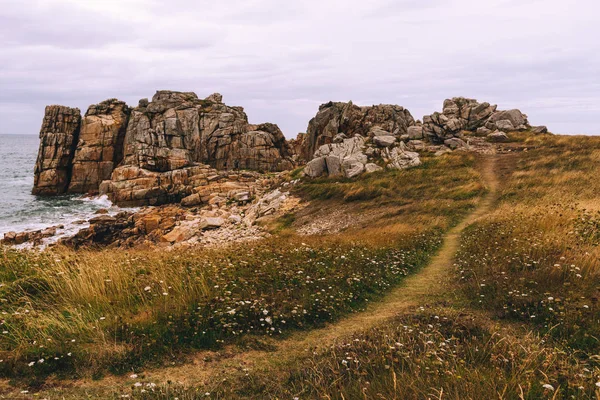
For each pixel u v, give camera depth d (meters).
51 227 42.00
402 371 5.42
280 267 11.23
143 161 65.38
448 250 17.53
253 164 73.62
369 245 16.38
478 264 11.77
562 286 8.51
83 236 39.22
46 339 6.63
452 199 31.20
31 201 62.78
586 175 29.91
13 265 10.22
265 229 34.91
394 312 9.11
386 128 57.50
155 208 55.50
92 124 70.88
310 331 8.13
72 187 69.50
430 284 11.64
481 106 59.38
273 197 44.09
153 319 7.61
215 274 9.83
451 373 5.01
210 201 52.34
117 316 7.73
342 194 38.41
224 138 73.69
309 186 43.56
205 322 7.65
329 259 12.87
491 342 6.43
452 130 50.41
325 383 5.48
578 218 14.01
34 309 7.87
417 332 7.09
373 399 4.86
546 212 17.00
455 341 6.68
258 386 5.77
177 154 68.12
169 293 8.80
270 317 8.20
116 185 61.06
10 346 6.50
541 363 5.41
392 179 39.09
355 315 9.20
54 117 70.38
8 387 5.53
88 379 5.90
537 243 11.48
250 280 9.86
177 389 5.57
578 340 6.38
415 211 29.48
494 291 9.20
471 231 20.00
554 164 35.69
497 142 50.25
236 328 7.84
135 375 5.96
